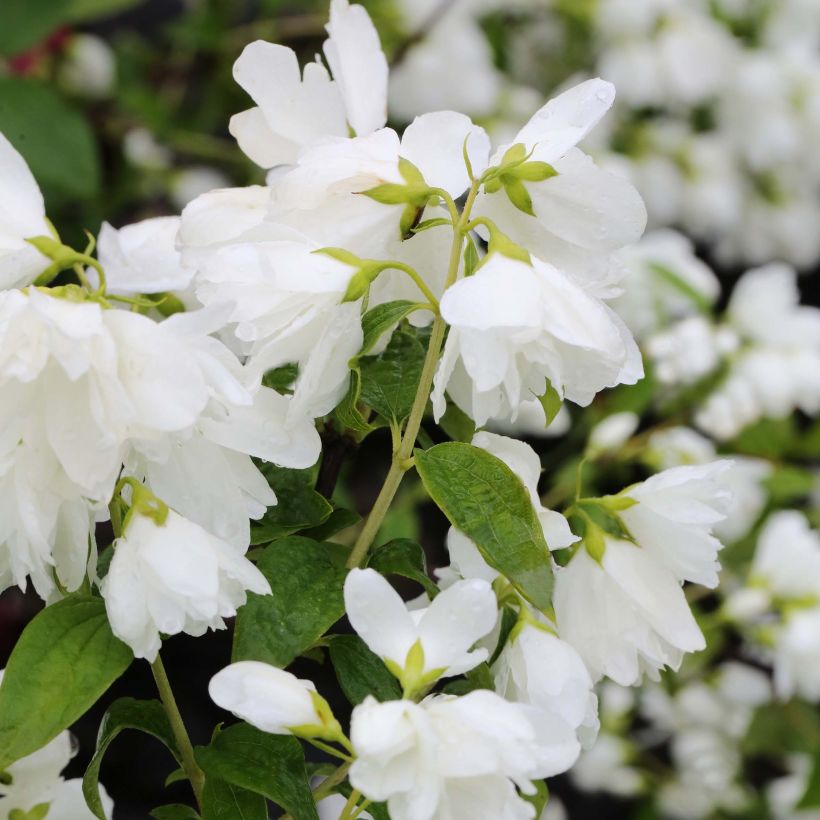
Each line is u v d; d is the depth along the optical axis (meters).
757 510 1.16
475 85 1.31
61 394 0.63
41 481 0.63
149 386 0.63
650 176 1.38
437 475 0.67
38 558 0.64
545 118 0.67
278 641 0.66
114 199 1.32
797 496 1.27
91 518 0.66
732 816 1.26
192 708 1.20
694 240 1.59
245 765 0.67
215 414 0.65
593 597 0.69
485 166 0.68
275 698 0.63
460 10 1.35
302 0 1.36
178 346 0.63
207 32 1.34
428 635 0.64
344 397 0.68
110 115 1.32
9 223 0.66
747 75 1.41
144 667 1.20
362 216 0.67
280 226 0.66
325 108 0.71
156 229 0.73
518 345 0.64
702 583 0.69
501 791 0.62
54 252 0.66
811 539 1.08
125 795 1.18
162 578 0.64
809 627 1.05
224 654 1.22
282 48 0.70
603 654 0.69
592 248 0.67
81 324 0.62
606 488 1.11
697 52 1.37
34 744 0.64
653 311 1.13
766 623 1.09
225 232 0.69
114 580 0.64
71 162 1.07
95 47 1.32
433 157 0.68
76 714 0.65
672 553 0.69
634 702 1.27
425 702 0.63
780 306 1.15
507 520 0.66
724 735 1.26
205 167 1.43
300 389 0.66
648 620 0.69
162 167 1.34
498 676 0.69
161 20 1.61
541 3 1.38
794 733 1.18
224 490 0.66
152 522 0.64
